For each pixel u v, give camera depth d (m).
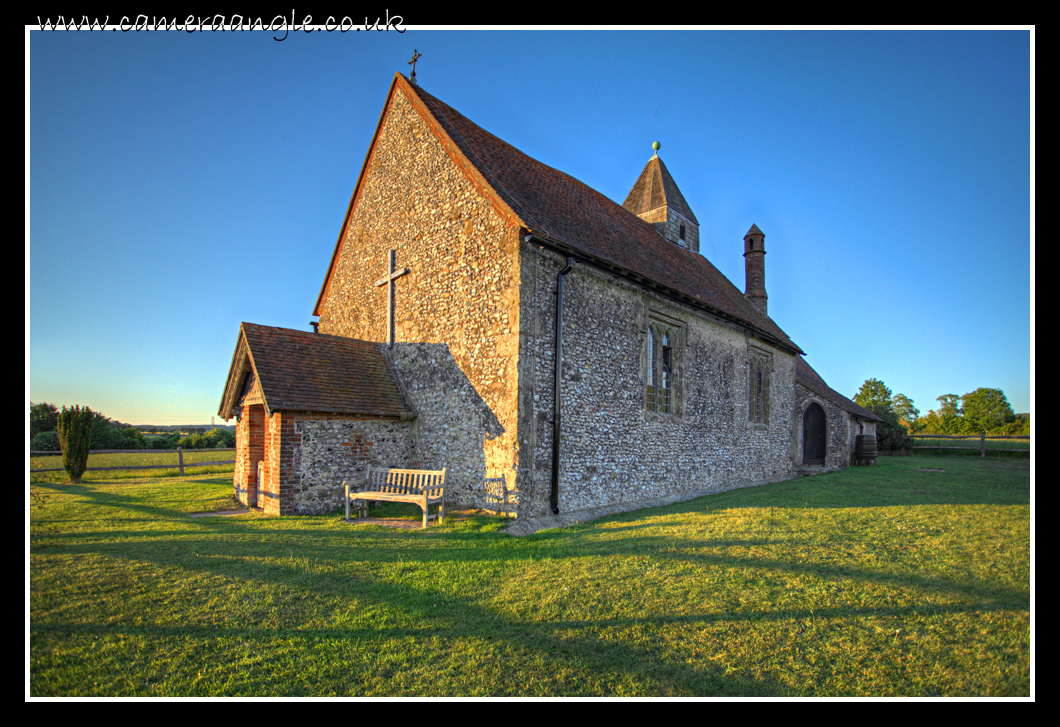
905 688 3.47
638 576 5.50
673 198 21.84
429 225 11.51
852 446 23.02
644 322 12.03
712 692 3.46
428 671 3.70
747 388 16.69
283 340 10.82
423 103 11.98
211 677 3.60
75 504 10.49
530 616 4.57
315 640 4.12
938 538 6.76
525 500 8.99
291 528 8.09
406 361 11.71
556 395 9.70
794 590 5.01
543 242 9.52
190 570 5.72
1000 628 4.17
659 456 12.20
